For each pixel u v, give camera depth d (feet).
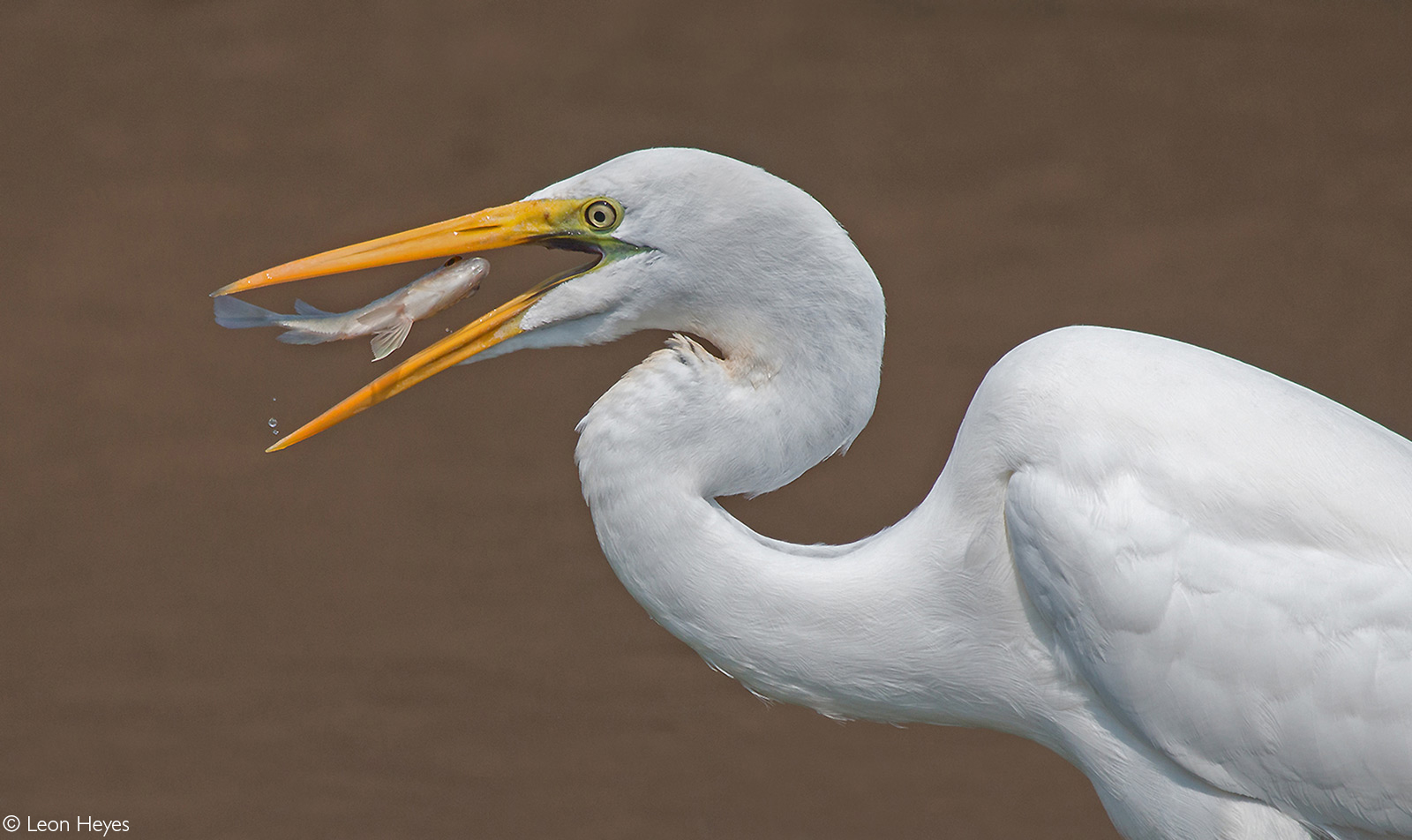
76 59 38.22
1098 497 24.79
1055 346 24.90
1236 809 24.84
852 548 24.99
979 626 24.90
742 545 24.88
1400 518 24.79
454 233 24.89
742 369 24.88
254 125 37.09
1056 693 24.90
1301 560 24.76
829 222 24.85
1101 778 24.91
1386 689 24.73
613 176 24.86
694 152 24.86
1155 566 24.76
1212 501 24.77
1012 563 24.88
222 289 24.88
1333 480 24.79
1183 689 24.77
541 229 24.89
